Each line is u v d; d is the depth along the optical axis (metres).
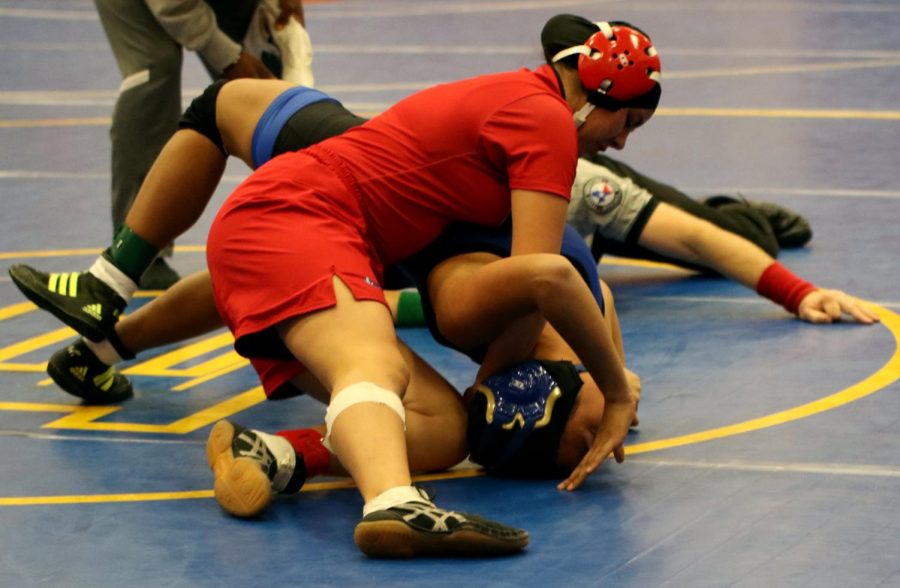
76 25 29.25
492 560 7.21
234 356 10.93
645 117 8.66
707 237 11.65
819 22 27.61
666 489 8.09
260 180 8.25
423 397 8.33
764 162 16.75
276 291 7.82
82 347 9.67
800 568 7.02
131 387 10.03
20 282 9.40
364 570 7.12
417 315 11.40
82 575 7.13
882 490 7.96
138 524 7.78
